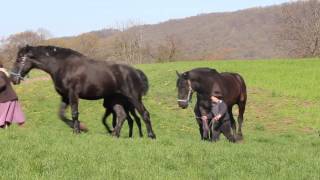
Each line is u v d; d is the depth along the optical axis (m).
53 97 31.33
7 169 8.66
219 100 14.98
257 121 24.73
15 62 14.62
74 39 108.00
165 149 11.21
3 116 14.66
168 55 90.44
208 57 107.38
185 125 23.83
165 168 9.48
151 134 15.30
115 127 15.28
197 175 8.92
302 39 85.81
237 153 11.30
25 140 11.62
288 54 89.00
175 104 28.73
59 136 12.85
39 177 8.09
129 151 10.80
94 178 8.19
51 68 14.44
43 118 26.05
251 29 164.88
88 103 28.58
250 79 35.38
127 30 99.25
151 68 42.41
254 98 29.53
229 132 15.25
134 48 95.19
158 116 25.16
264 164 10.15
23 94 32.34
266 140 19.09
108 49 100.38
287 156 11.34
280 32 89.69
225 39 156.75
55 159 9.48
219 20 177.38
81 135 13.36
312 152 12.78
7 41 95.44
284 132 22.36
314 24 84.56
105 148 11.00
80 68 14.40
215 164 10.02
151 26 175.50
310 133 22.09
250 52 141.88
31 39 100.44
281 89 31.50
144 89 15.40
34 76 41.22
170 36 92.19
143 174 8.62
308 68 40.62
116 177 8.35
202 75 15.06
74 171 8.64
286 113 25.92
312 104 27.95
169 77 36.44
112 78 14.71
